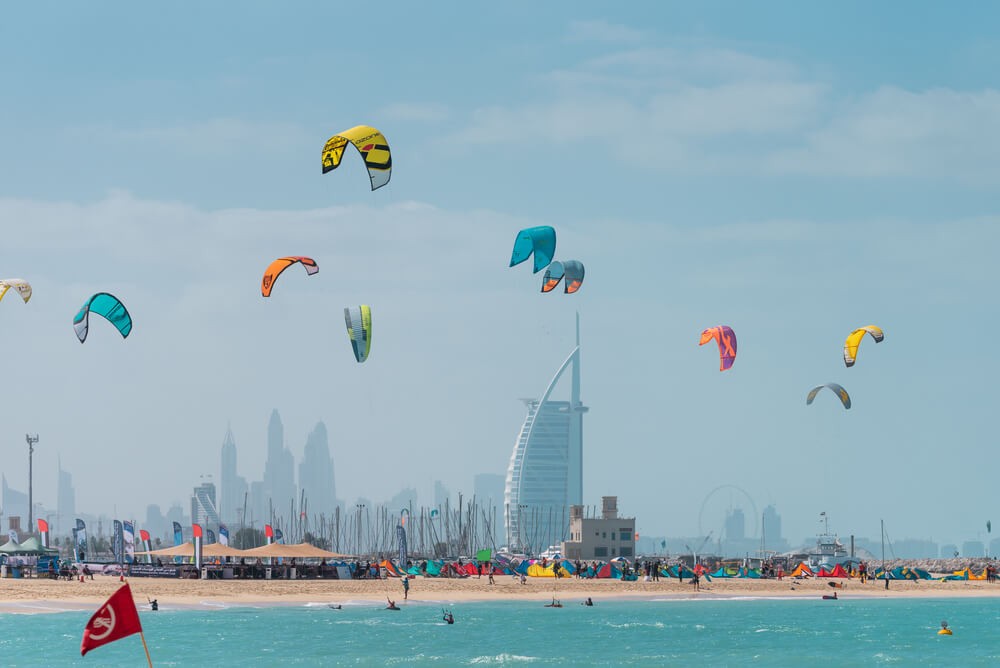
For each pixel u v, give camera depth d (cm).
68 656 5759
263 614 8056
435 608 9012
